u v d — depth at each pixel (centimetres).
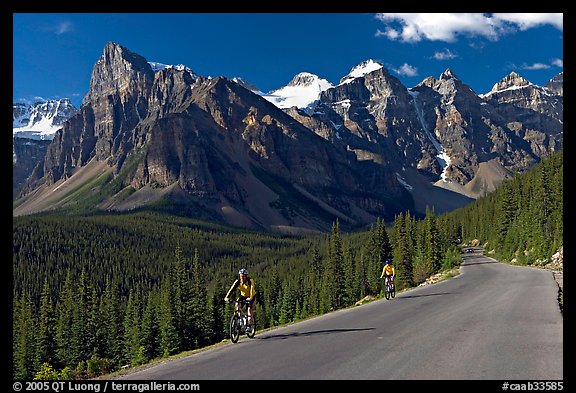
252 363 1180
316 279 11244
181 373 1130
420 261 8156
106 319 8150
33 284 15675
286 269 17975
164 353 6881
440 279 4912
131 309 8256
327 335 1559
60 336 7856
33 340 7519
